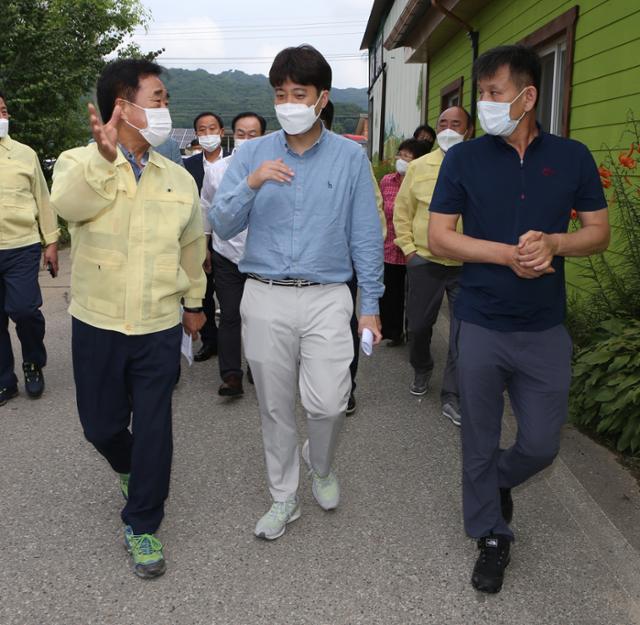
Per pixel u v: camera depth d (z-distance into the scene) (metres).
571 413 4.21
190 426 4.44
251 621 2.54
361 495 3.51
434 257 4.50
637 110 4.87
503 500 3.07
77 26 14.30
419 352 4.90
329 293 2.92
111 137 2.46
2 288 4.78
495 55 2.51
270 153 2.88
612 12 5.17
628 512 3.30
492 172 2.60
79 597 2.69
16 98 12.71
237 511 3.35
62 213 2.58
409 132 15.48
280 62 2.68
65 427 4.43
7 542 3.07
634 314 4.40
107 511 3.35
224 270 4.68
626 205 4.51
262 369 2.94
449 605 2.63
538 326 2.64
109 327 2.70
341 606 2.62
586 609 2.61
